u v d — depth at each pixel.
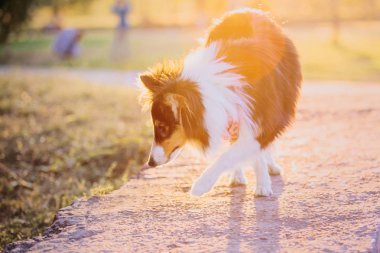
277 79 5.23
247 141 4.98
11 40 13.98
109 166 9.08
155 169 6.74
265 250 4.25
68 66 22.11
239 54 5.02
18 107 13.02
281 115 5.21
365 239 4.36
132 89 15.14
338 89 13.89
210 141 4.76
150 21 43.09
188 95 4.58
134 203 5.54
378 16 41.31
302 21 39.59
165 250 4.34
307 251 4.19
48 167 9.17
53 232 5.00
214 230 4.70
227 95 4.77
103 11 63.91
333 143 7.60
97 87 15.49
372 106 10.18
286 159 6.88
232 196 5.60
